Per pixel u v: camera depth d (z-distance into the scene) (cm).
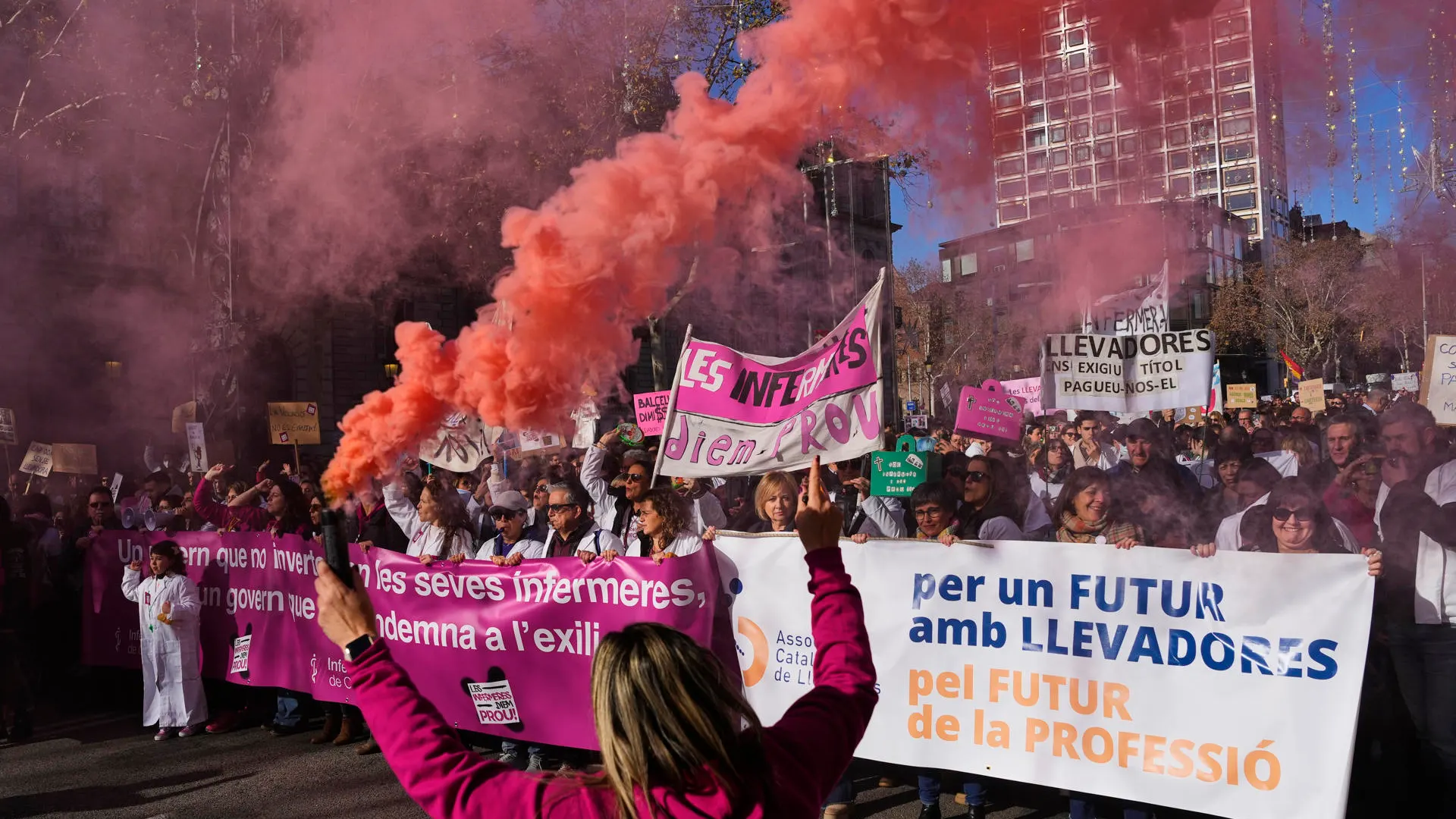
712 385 525
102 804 527
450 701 553
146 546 721
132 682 776
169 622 652
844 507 676
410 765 148
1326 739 375
